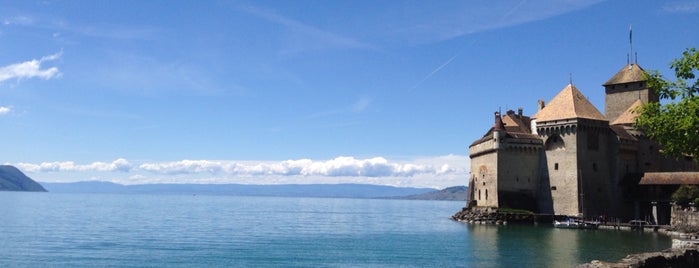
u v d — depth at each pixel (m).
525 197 128.25
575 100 129.75
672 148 44.22
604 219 120.56
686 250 40.75
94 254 75.94
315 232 120.00
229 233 115.00
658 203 120.12
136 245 88.00
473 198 141.75
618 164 128.00
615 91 142.62
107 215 177.62
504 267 61.31
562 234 100.06
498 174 127.50
